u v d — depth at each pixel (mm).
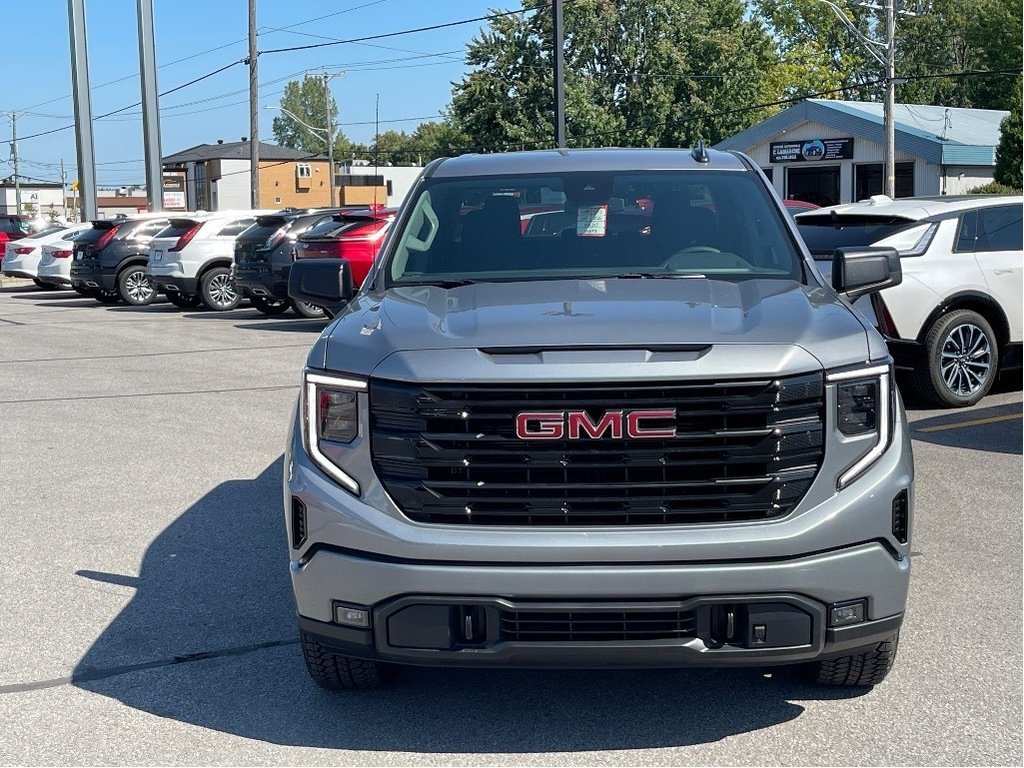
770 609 3521
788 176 46562
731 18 67000
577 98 60562
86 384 12273
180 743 3889
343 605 3672
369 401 3670
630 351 3607
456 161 5590
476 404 3568
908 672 4344
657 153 5523
